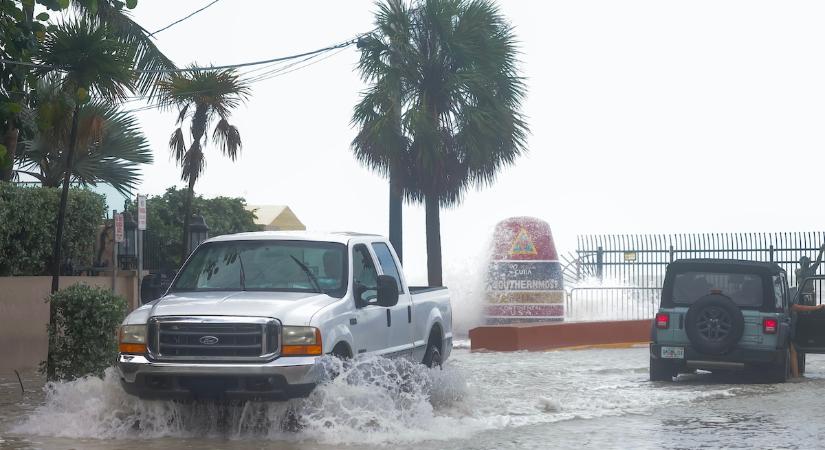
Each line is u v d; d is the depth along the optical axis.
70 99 15.71
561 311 31.67
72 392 12.88
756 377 18.66
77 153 22.97
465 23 27.16
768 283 17.33
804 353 18.80
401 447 10.40
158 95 24.52
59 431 11.26
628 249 33.34
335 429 10.90
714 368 17.23
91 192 20.62
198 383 10.91
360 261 12.66
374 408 11.38
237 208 32.53
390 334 12.63
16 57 12.81
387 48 27.11
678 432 11.45
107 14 23.67
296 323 10.98
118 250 23.36
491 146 27.03
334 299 11.66
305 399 11.05
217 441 10.71
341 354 11.51
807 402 14.37
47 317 18.14
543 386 16.62
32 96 13.79
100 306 15.36
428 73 27.25
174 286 12.31
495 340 25.30
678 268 17.72
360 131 26.83
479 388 15.81
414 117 26.22
